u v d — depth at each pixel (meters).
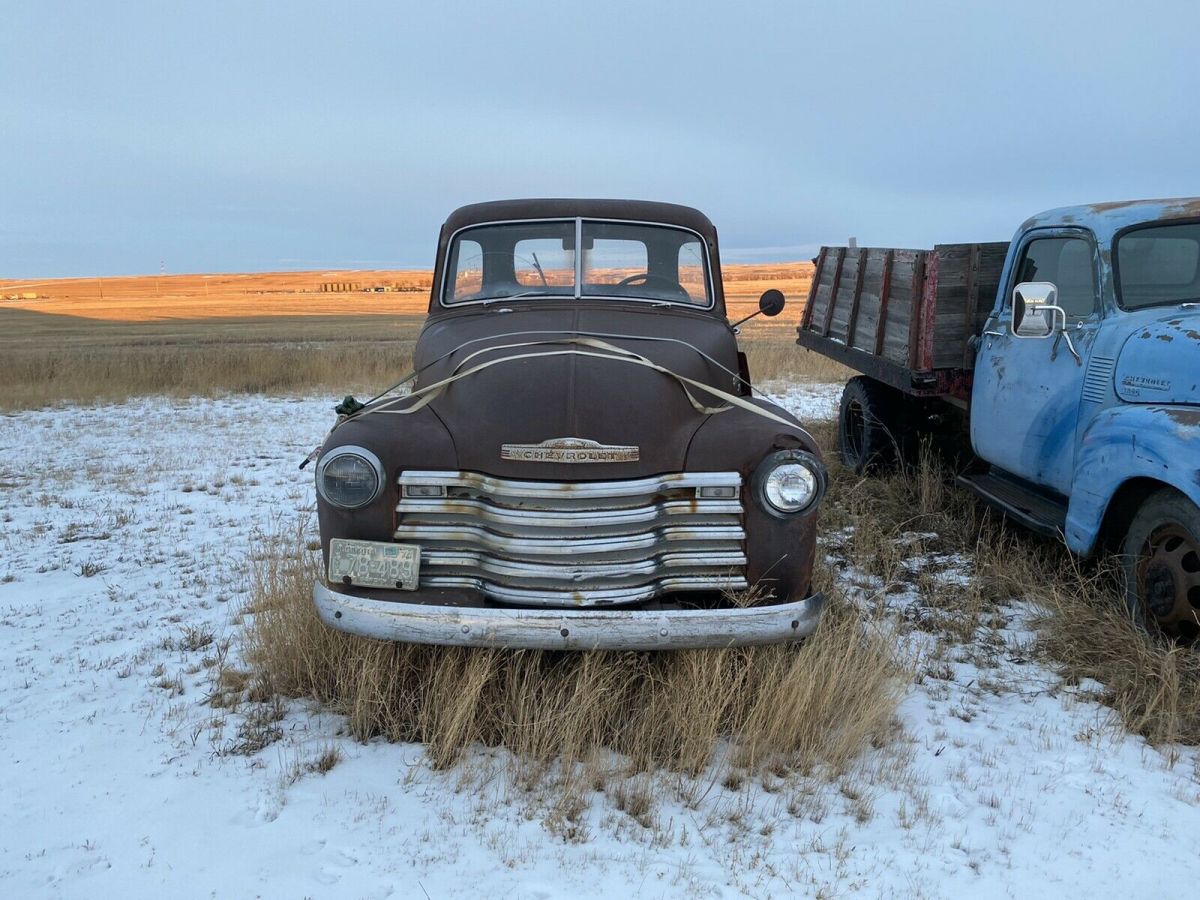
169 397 15.44
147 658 4.22
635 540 3.36
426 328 4.85
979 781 3.18
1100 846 2.81
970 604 4.71
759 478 3.39
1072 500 4.41
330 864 2.67
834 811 3.01
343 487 3.36
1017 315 4.75
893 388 7.31
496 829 2.86
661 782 3.14
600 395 3.51
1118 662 3.86
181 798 3.02
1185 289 4.65
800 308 54.72
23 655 4.27
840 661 3.62
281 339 35.84
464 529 3.37
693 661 3.46
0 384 16.25
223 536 6.51
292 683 3.83
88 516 7.14
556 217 5.02
